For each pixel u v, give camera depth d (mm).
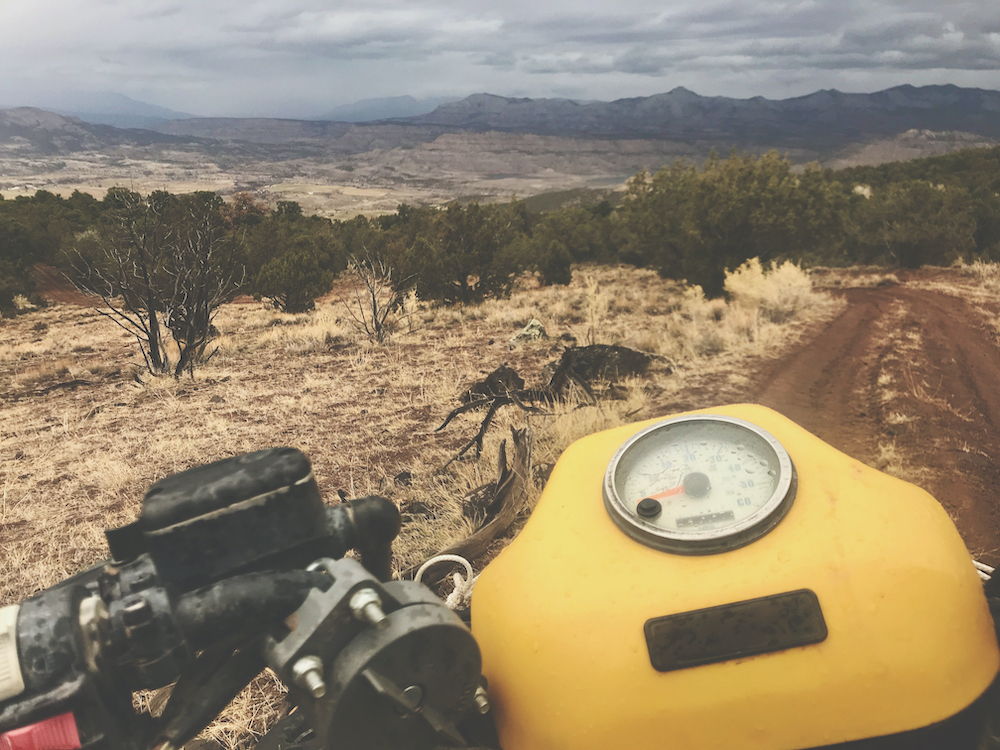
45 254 52875
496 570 1896
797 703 1452
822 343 11773
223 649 1430
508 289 22625
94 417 10086
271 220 31172
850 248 32625
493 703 1679
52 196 77562
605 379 8820
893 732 1434
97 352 18422
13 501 6746
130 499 6566
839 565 1559
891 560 1562
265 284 23547
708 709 1463
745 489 1800
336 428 8062
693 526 1729
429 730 1379
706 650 1489
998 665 1529
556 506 1943
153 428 8984
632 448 1968
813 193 18375
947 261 29516
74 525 6020
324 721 1281
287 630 1292
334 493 5973
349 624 1272
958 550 1685
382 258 22828
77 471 7500
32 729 1125
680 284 21922
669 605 1558
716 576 1584
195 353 14797
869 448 6234
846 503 1695
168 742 1332
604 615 1581
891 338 12109
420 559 4324
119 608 1232
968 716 1464
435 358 12156
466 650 1369
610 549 1720
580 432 6336
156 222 15836
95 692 1178
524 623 1663
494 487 5090
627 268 34375
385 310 16516
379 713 1300
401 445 7160
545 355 11719
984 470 5461
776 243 18469
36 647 1145
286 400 9789
